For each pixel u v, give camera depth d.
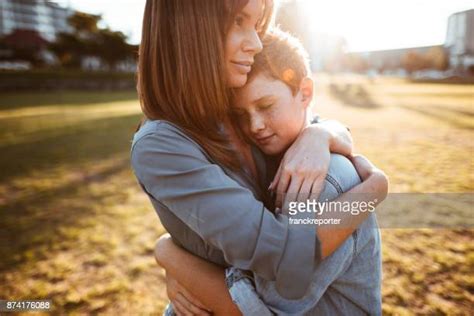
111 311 2.82
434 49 43.34
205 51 0.96
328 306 1.03
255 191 1.11
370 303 1.07
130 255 3.65
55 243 3.93
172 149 0.96
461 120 10.18
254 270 0.91
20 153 8.46
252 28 1.00
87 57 45.22
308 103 1.12
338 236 0.93
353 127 9.51
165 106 1.02
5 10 53.59
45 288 3.13
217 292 1.06
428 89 24.83
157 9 1.00
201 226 0.93
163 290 3.08
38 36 45.62
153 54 1.02
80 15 42.41
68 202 5.16
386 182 1.04
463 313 2.51
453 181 4.86
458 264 3.07
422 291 2.78
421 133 8.45
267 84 1.05
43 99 26.55
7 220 4.54
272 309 0.99
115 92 35.69
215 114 1.02
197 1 0.95
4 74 31.48
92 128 12.22
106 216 4.62
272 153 1.14
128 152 8.36
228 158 1.05
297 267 0.88
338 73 53.00
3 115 16.34
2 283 3.20
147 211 4.76
